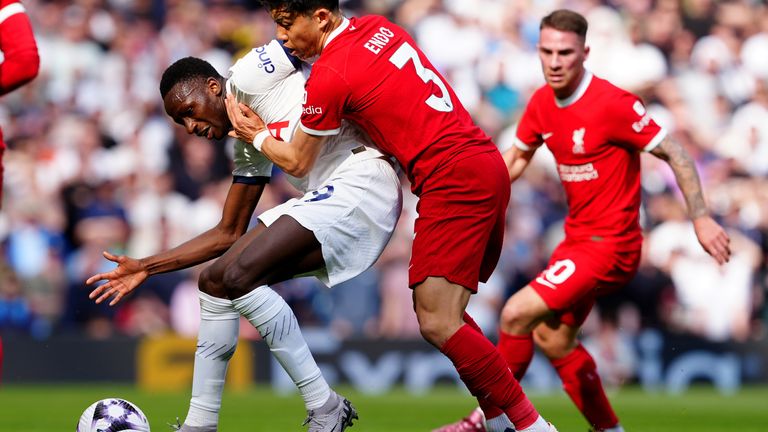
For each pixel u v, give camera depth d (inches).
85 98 1325.0
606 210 591.8
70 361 1093.8
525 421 463.5
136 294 1152.2
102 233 1192.2
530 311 581.3
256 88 466.0
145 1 1407.5
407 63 459.5
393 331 1165.7
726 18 1464.1
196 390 466.0
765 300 1253.7
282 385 1106.1
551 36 581.3
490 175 455.5
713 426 745.0
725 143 1381.6
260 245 450.6
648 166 1237.7
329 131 453.4
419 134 454.0
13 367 1088.2
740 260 1243.8
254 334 1131.3
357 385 1106.1
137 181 1232.2
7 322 1137.4
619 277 598.5
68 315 1159.6
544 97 604.1
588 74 593.3
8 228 1168.8
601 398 602.9
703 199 570.9
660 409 882.8
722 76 1433.3
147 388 1091.9
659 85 1414.9
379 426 728.3
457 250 452.8
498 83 1392.7
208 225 1224.2
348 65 448.8
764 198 1327.5
